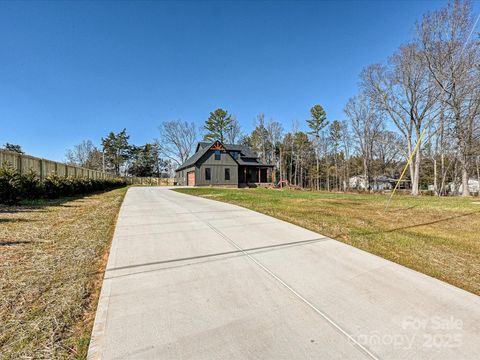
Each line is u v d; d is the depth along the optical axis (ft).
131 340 5.52
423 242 14.07
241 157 96.37
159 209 24.36
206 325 6.12
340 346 5.43
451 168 85.40
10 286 7.77
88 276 8.75
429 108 58.90
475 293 8.02
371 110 91.61
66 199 33.88
